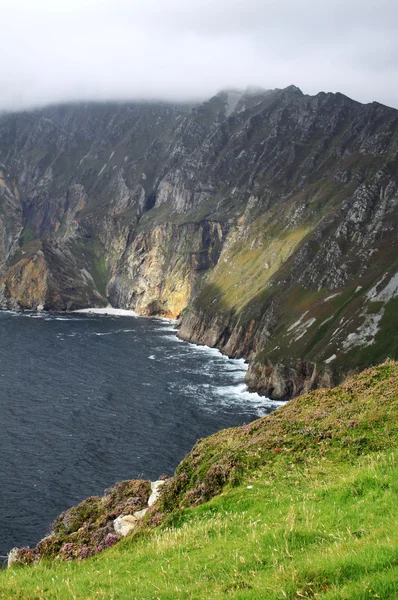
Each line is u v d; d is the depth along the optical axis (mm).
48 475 70375
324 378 103688
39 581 18281
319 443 23547
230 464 23438
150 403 104000
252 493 20594
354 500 16344
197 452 26953
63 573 19250
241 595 11898
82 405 101750
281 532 15055
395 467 17891
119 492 30344
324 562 12039
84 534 26328
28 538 55406
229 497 20891
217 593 12422
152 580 14883
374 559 11359
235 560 14133
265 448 24312
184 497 23062
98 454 77625
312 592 11164
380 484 16703
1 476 69875
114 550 21406
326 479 19984
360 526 14156
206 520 19578
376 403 25781
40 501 63375
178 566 15289
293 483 20469
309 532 14586
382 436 22484
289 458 22984
